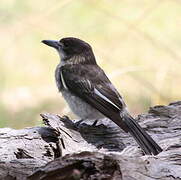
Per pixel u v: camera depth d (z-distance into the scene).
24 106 16.73
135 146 9.97
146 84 15.49
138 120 10.80
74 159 7.48
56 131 9.73
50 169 7.51
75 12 22.02
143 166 7.85
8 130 9.88
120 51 20.34
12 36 21.20
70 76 11.95
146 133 10.20
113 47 20.55
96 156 7.53
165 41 20.72
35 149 9.53
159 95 14.41
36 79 19.34
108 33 21.34
